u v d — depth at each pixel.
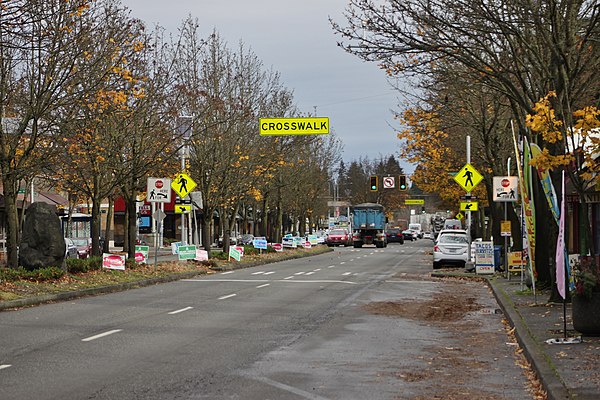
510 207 34.06
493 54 19.45
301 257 54.88
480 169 39.62
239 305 20.36
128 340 13.83
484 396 9.25
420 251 67.00
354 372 10.81
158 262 37.16
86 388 9.59
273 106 50.03
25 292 21.30
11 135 27.78
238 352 12.54
